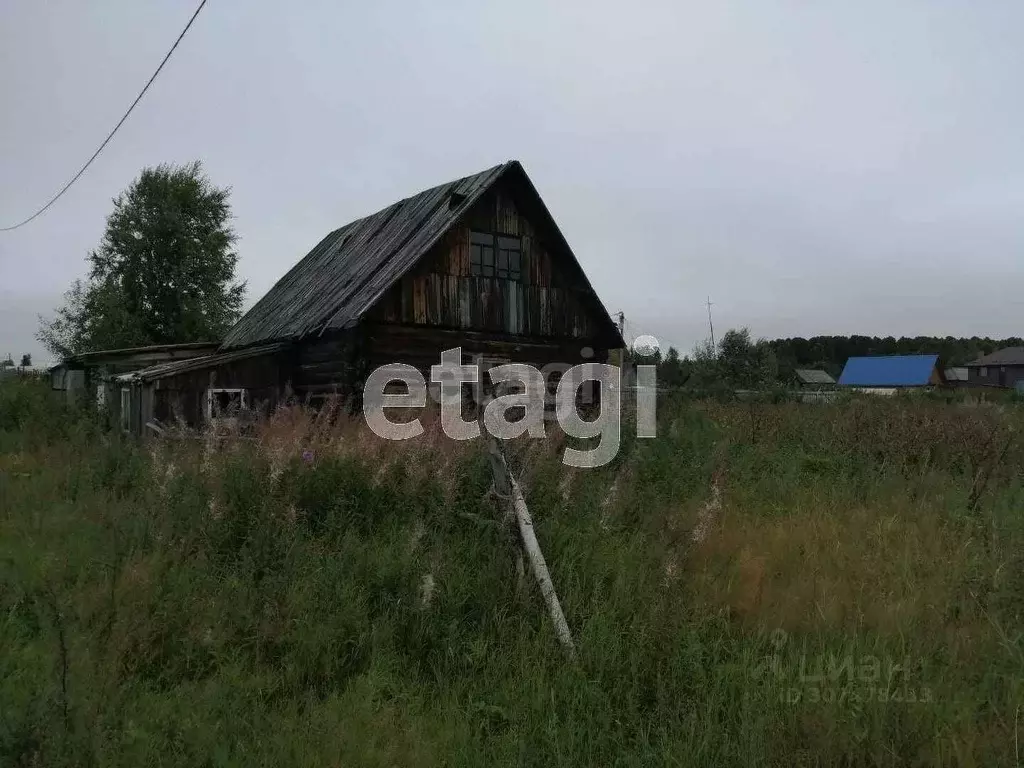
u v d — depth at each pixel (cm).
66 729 324
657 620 453
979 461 940
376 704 407
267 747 353
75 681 371
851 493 820
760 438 1224
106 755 326
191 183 3666
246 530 601
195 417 1372
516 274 1541
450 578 527
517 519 527
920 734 342
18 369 2884
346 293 1470
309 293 1719
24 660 408
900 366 6731
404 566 529
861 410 1341
